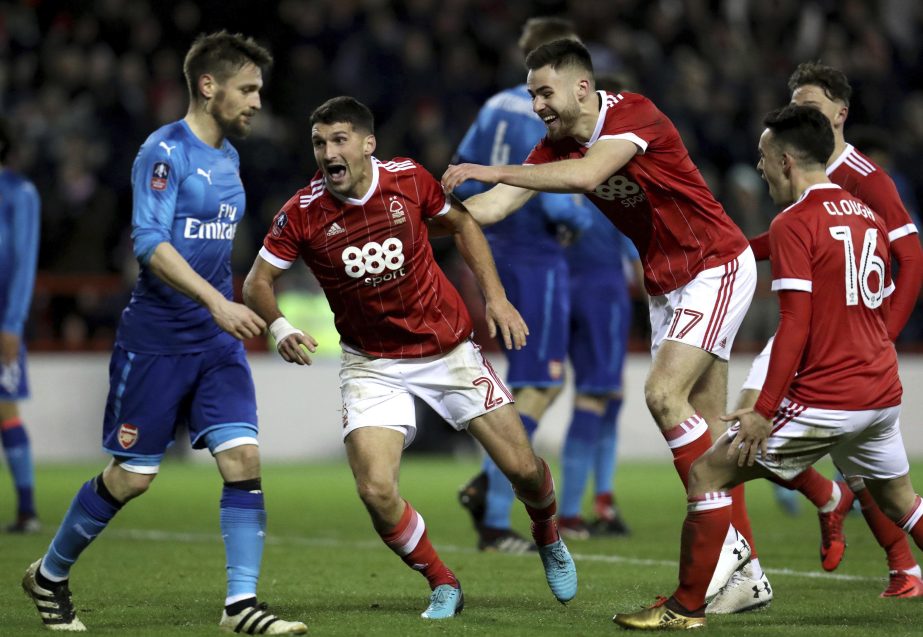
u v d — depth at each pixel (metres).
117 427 18.22
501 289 19.59
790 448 18.02
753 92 70.00
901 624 18.30
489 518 28.86
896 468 19.27
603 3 73.00
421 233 18.89
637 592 21.95
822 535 23.03
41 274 58.69
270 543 30.00
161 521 34.66
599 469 32.47
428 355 19.14
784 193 18.88
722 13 76.81
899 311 21.69
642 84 66.50
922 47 78.25
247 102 18.41
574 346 31.61
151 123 63.44
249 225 60.44
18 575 23.77
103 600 20.94
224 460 18.11
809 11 77.62
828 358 17.94
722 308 19.95
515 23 72.44
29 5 69.94
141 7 70.25
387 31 66.56
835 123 22.52
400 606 20.33
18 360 32.03
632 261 32.81
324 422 57.28
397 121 63.72
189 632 17.69
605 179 19.45
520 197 21.52
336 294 19.05
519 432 19.20
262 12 71.25
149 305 18.09
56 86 64.56
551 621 18.62
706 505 17.72
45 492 42.59
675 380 19.69
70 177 60.25
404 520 18.94
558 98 19.66
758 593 19.47
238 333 17.05
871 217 18.50
